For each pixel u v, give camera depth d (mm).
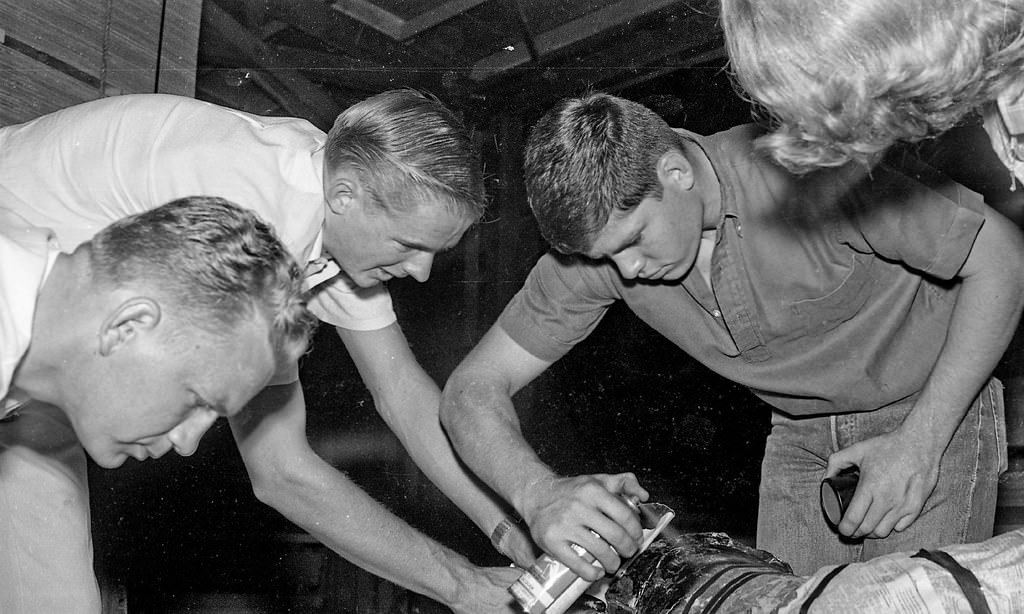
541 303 1999
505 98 3807
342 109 3801
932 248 1678
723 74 3553
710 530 3420
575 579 1604
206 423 1354
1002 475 2727
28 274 1252
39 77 2459
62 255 1313
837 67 983
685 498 3494
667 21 3488
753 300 1838
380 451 3545
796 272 1792
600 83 3688
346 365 3588
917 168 1633
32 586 1848
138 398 1267
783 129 1100
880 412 1984
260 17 3545
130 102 1794
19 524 1827
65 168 1735
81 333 1253
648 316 1979
